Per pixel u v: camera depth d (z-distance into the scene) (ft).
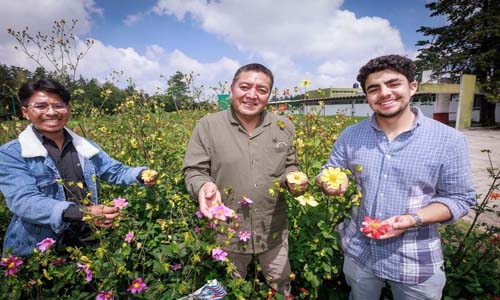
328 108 97.25
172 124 12.79
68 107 6.02
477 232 10.19
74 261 5.81
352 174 5.41
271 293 6.07
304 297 6.91
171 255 5.52
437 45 69.31
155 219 7.63
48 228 6.00
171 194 7.67
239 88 5.27
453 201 4.43
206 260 5.95
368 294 5.55
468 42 60.64
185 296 5.12
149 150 9.65
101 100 14.26
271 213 5.89
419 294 4.86
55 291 5.31
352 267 5.52
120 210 5.89
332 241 6.12
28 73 11.98
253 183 5.60
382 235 4.20
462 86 55.42
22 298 5.73
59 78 11.08
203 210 4.78
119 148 10.78
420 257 4.71
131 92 13.55
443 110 62.85
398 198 4.72
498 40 58.95
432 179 4.55
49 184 5.97
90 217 5.09
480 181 17.33
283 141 5.87
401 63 4.36
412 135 4.60
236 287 5.44
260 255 6.44
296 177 5.14
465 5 64.28
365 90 4.80
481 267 6.87
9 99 13.35
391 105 4.48
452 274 6.62
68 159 6.33
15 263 5.14
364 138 5.13
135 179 6.68
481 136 42.70
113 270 5.25
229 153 5.54
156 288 5.49
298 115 10.85
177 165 9.30
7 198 5.38
